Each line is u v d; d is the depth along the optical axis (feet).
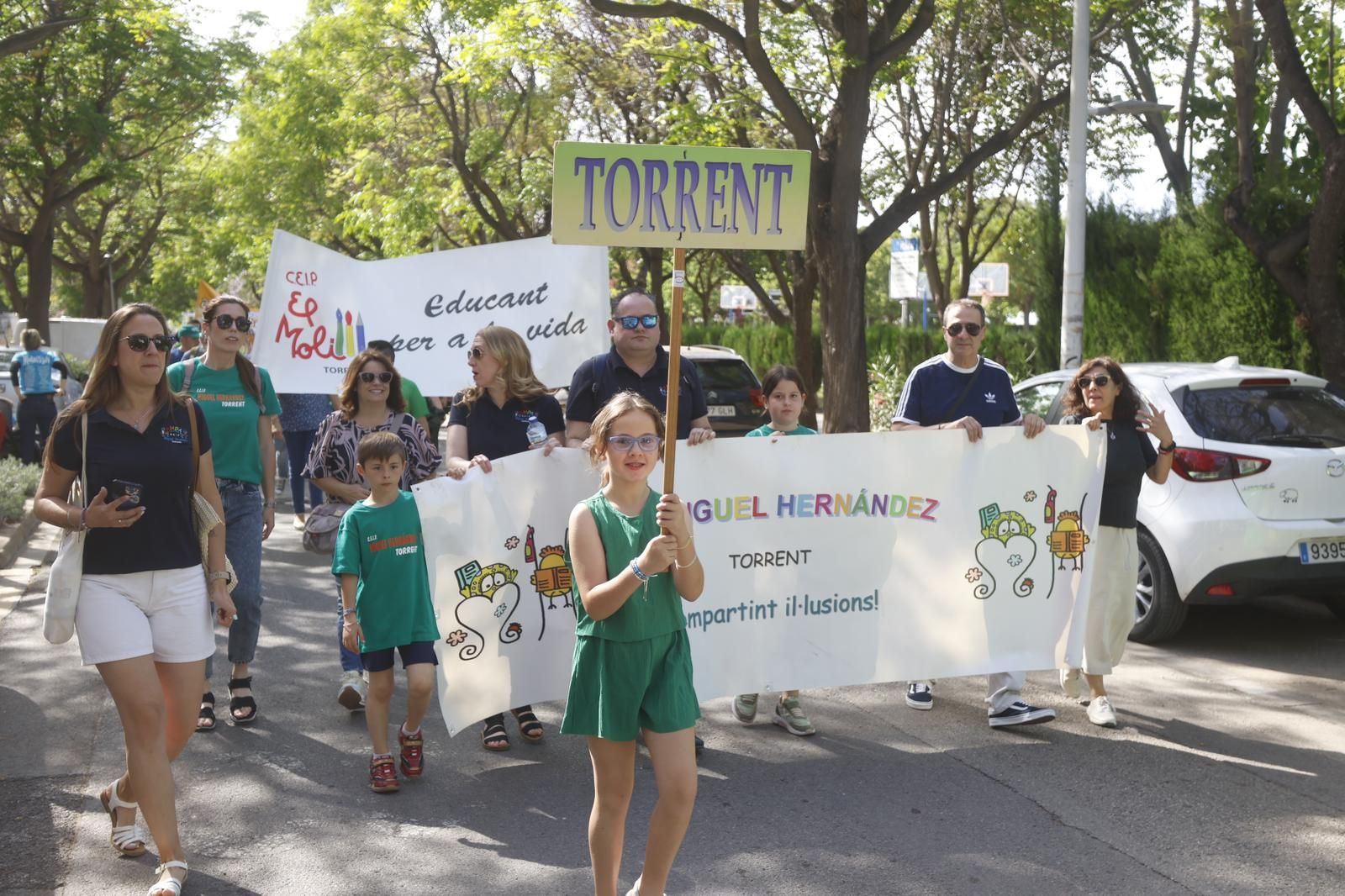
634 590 12.46
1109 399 21.03
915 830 16.35
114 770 18.48
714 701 22.49
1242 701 22.40
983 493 20.67
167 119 119.75
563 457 19.16
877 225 51.24
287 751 19.51
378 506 18.13
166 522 14.65
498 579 19.03
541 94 82.84
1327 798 17.61
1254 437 25.29
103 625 14.19
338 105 108.47
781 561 20.10
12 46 48.62
